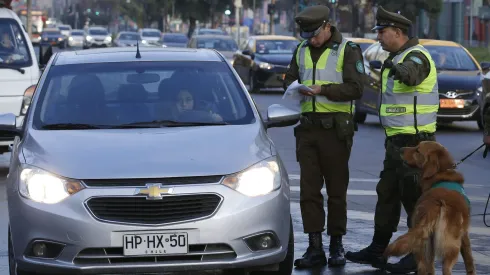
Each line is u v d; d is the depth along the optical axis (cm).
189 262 1449
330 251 1805
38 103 1734
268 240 1502
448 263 1476
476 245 1977
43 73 1823
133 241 1438
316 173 1784
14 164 1568
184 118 1694
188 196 1454
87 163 1489
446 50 4738
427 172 1531
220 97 1756
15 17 3256
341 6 13362
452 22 14912
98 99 1733
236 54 7356
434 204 1480
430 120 1714
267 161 1541
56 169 1485
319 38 1761
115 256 1444
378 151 3766
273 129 4603
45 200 1465
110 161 1493
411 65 1650
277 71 6788
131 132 1630
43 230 1455
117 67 1820
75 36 18338
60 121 1683
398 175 1708
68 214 1445
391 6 12938
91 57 1880
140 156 1508
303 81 1786
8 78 3144
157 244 1440
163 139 1579
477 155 3650
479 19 14100
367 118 5291
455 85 4434
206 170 1479
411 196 1689
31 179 1486
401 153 1572
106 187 1453
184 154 1518
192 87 1770
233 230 1459
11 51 3195
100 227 1434
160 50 1936
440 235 1470
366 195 2680
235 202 1469
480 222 2259
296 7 13212
